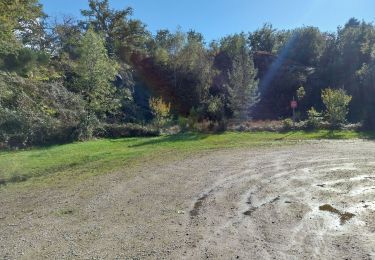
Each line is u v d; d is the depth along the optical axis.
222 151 15.55
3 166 12.78
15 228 6.62
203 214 7.01
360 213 6.81
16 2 20.69
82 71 24.69
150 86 33.94
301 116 29.56
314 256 4.92
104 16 42.38
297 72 35.00
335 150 15.09
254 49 54.44
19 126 18.50
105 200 8.37
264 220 6.51
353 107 29.17
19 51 19.59
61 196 8.96
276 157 13.62
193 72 32.84
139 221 6.72
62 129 20.11
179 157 14.20
